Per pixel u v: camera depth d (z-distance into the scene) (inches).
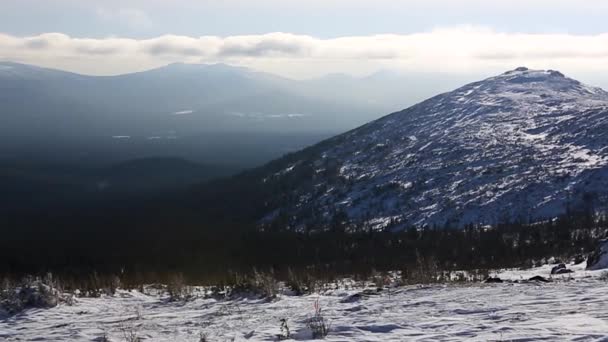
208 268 1391.5
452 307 406.0
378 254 1465.3
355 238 1780.3
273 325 416.5
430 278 657.6
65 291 705.6
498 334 300.2
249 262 1551.4
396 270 949.8
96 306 616.4
